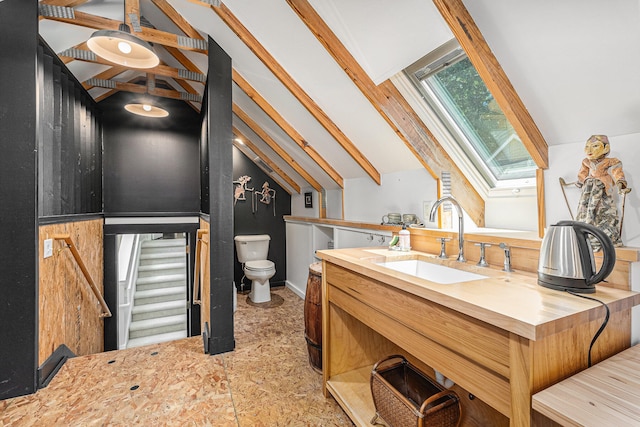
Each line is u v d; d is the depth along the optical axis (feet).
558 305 3.15
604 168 3.92
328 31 5.82
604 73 3.76
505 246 4.95
